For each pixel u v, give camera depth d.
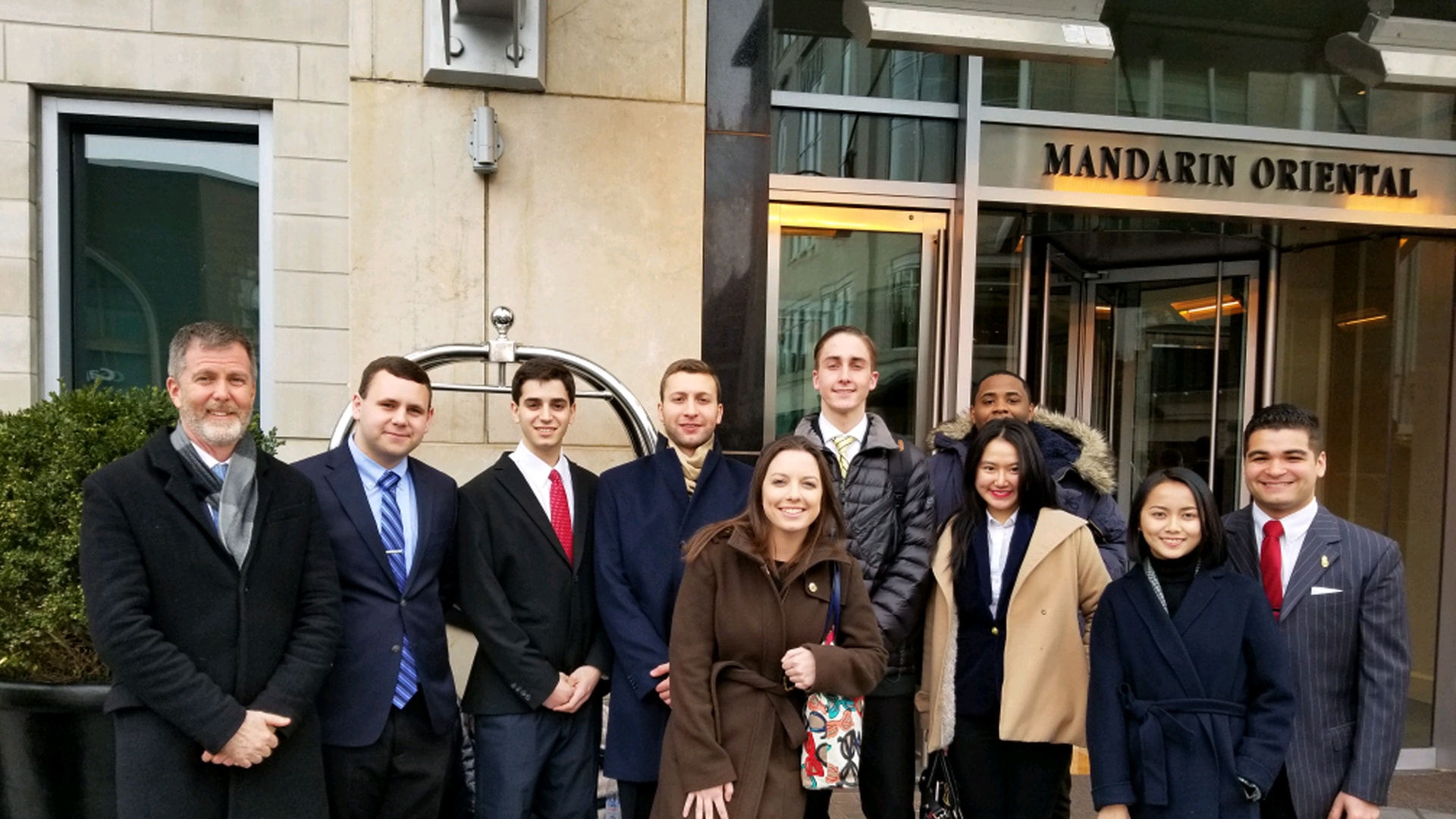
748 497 2.61
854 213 4.50
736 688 2.29
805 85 4.35
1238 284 5.17
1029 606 2.60
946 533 2.78
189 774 2.04
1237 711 2.22
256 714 2.06
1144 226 4.73
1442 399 4.59
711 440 2.83
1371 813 2.23
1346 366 4.93
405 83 3.51
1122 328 5.27
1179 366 5.29
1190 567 2.32
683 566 2.62
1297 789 2.28
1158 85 4.56
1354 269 4.89
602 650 2.67
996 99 4.43
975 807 2.67
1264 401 5.08
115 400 2.66
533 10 3.51
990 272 4.70
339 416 3.69
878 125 4.43
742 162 3.81
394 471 2.54
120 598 1.96
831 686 2.23
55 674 2.55
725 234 3.81
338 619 2.28
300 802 2.16
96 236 3.68
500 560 2.59
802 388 4.56
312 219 3.65
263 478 2.20
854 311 4.59
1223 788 2.17
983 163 4.34
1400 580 2.31
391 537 2.49
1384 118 4.68
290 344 3.65
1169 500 2.28
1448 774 4.46
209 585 2.07
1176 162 4.45
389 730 2.41
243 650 2.08
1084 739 2.58
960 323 4.37
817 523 2.39
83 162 3.65
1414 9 4.52
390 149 3.51
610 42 3.67
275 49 3.60
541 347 3.42
